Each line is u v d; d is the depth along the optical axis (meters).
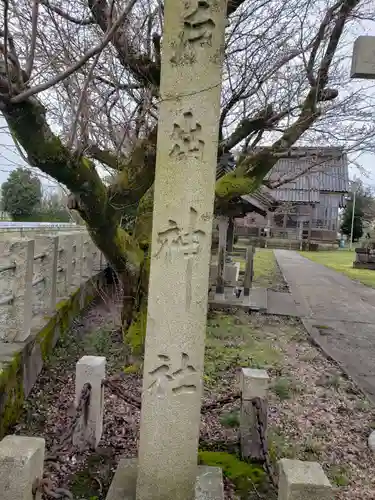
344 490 3.65
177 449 2.55
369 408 5.33
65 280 7.60
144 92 5.12
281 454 4.08
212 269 12.66
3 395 3.79
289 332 8.96
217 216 10.64
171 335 2.54
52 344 5.97
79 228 12.24
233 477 3.50
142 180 5.19
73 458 3.66
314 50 5.44
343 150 6.05
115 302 9.38
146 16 5.09
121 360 6.02
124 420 4.40
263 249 35.88
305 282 17.45
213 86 2.54
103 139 6.19
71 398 4.79
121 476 3.08
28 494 2.08
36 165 3.91
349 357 7.48
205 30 2.51
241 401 3.88
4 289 4.58
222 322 9.22
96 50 2.88
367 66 4.03
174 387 2.54
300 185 36.31
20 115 3.33
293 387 5.83
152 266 2.57
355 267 24.56
